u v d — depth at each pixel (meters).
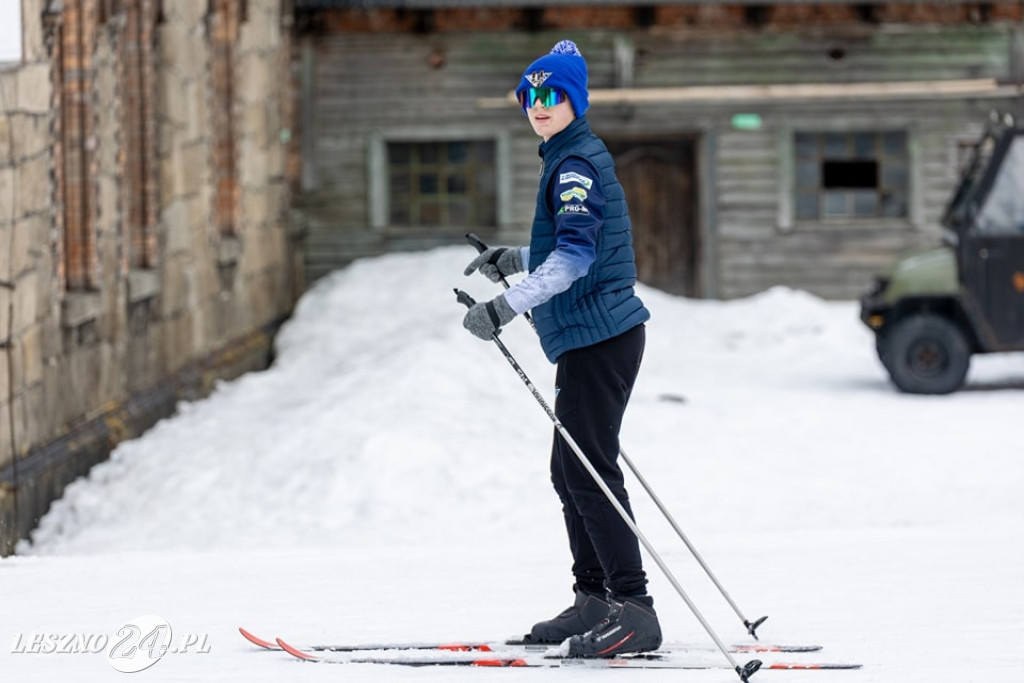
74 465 29.91
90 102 31.14
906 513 27.80
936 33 58.34
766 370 48.16
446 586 16.70
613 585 12.64
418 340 40.69
